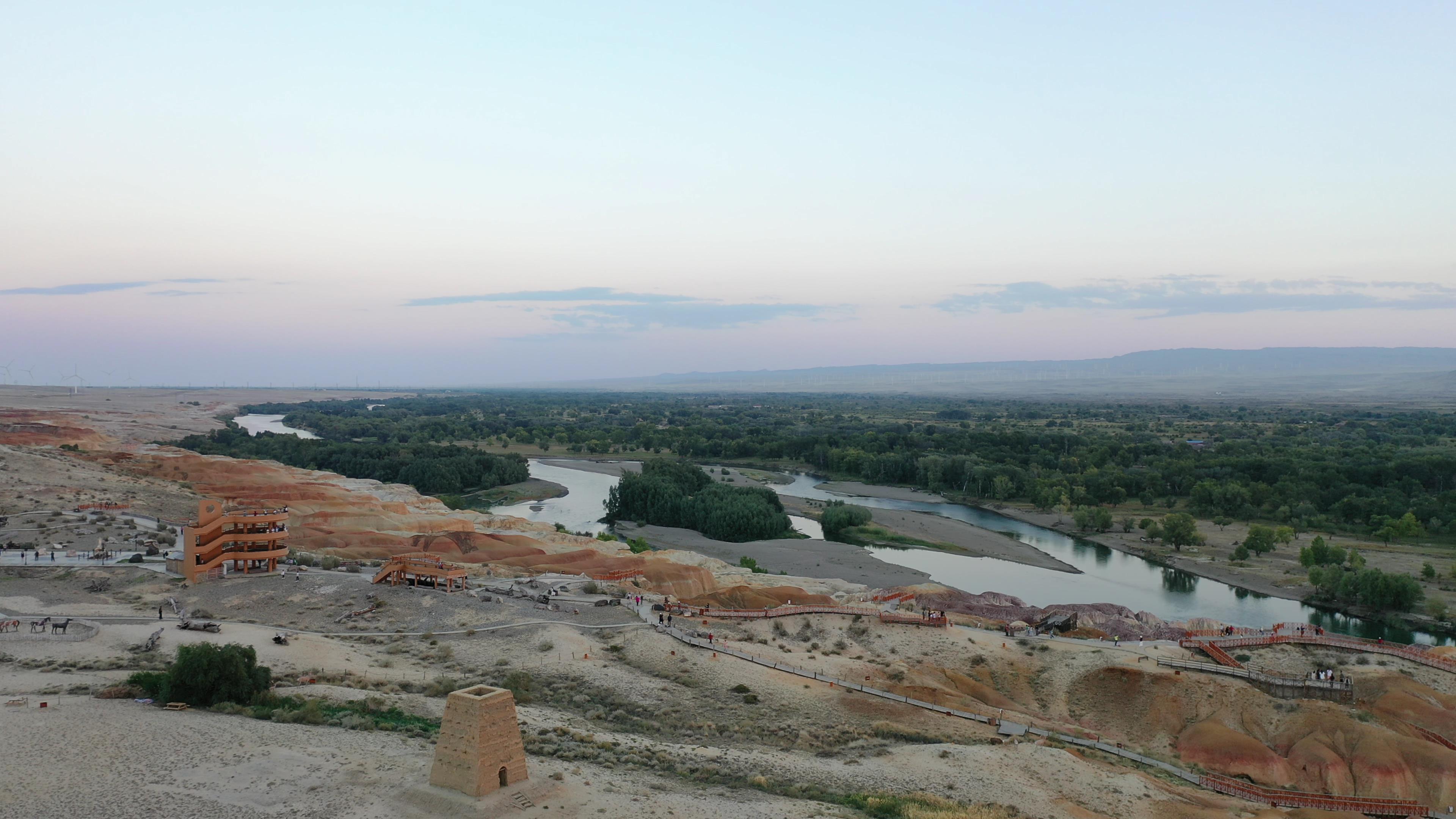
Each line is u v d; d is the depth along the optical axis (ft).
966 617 400.26
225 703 236.43
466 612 349.00
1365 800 249.14
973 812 209.46
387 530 553.23
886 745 256.52
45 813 170.71
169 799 181.06
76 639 296.10
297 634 315.99
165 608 339.36
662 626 348.59
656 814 189.57
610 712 267.80
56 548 415.64
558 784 198.08
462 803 183.01
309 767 200.03
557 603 371.35
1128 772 249.96
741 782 218.59
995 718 281.33
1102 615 411.13
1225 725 288.92
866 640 356.79
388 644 316.60
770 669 311.68
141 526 479.82
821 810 202.59
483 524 609.01
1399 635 442.91
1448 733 280.72
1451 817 246.88
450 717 190.60
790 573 554.46
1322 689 302.86
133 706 233.35
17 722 213.66
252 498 611.06
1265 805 243.60
